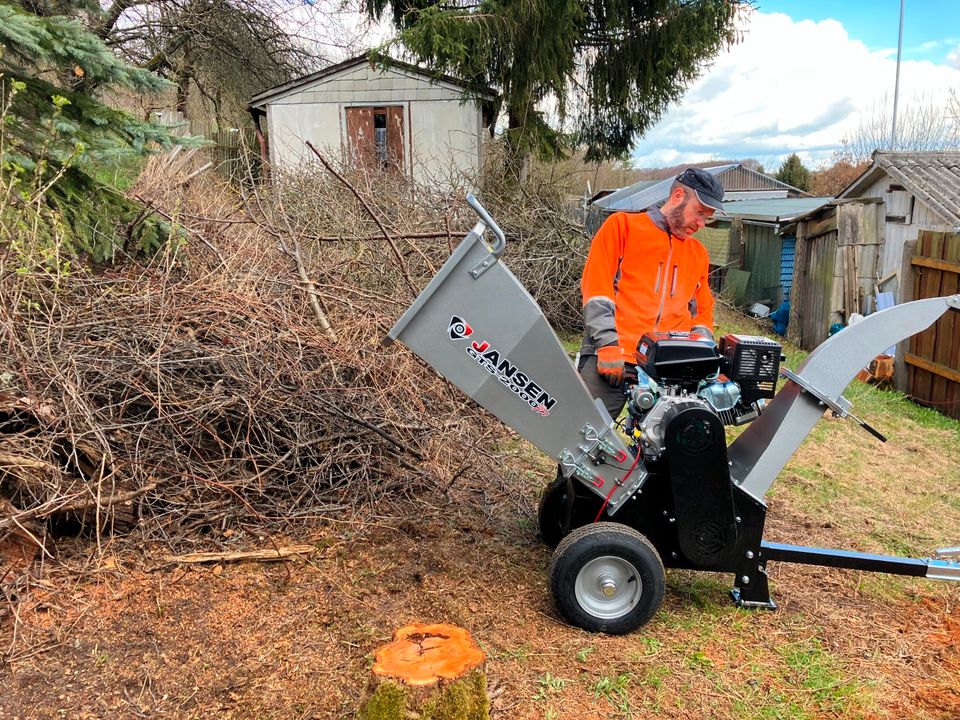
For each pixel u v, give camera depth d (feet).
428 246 23.36
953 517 15.15
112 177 20.77
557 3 35.22
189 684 8.87
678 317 11.48
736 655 9.81
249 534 12.22
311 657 9.43
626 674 9.23
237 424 13.28
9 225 13.07
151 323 12.91
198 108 62.75
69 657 9.15
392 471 14.01
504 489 14.55
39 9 18.38
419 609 10.59
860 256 34.91
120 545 11.45
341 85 46.32
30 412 11.38
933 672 9.70
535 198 31.04
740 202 59.31
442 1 36.68
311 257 17.71
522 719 8.45
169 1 52.24
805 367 10.23
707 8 38.01
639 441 10.64
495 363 9.64
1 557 10.43
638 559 9.78
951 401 24.04
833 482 16.85
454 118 46.75
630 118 42.32
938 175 32.63
